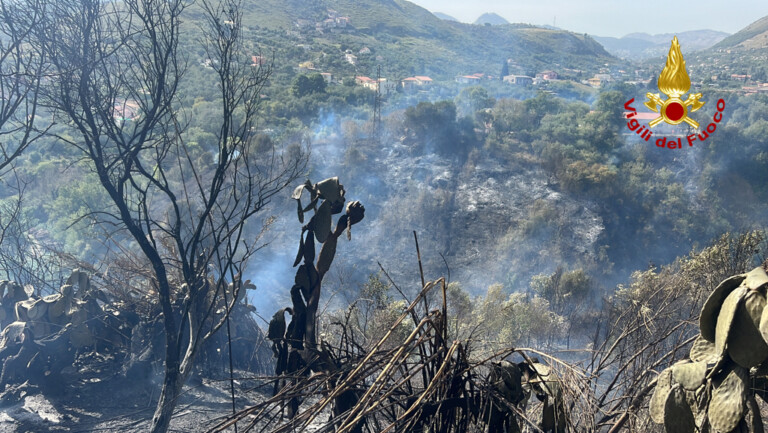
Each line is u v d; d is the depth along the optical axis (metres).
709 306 2.71
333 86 154.25
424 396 3.09
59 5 6.29
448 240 86.25
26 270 10.23
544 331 11.34
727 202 99.31
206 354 8.63
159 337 8.41
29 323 7.77
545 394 3.34
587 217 90.62
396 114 111.62
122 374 8.18
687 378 2.74
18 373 7.58
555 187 94.75
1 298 8.32
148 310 9.09
